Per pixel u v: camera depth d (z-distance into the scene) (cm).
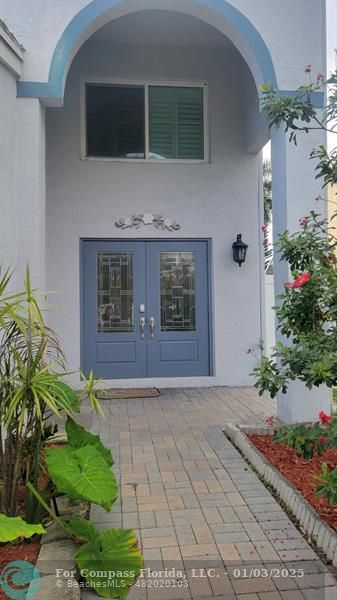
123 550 245
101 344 692
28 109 473
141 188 700
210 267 715
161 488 340
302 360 294
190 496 326
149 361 702
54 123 684
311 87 366
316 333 313
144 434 469
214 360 707
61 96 479
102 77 697
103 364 691
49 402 245
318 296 312
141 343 701
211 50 719
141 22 640
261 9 513
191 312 714
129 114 708
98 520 291
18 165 470
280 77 509
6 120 444
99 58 696
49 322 668
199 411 558
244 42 516
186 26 654
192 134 720
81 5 485
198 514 300
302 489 322
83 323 688
